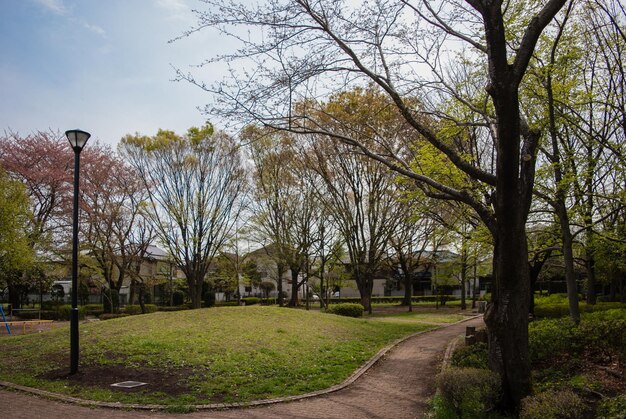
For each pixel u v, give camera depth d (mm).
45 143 29125
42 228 28125
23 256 22391
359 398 8586
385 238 29078
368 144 14414
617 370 8164
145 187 29484
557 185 11430
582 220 12445
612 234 12844
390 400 8445
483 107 10281
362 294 30750
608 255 14812
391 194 24750
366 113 12102
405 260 37000
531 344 9820
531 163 7242
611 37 12188
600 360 8883
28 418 6973
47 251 28562
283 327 15211
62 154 28984
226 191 28797
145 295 40750
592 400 7023
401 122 14414
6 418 6949
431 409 7551
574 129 12258
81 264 29453
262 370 10219
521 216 6953
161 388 8727
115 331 13602
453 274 35500
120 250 31422
